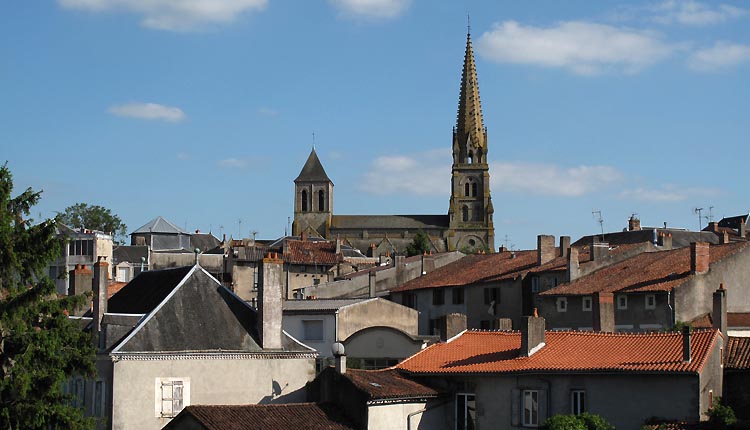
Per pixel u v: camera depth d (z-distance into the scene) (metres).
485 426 53.72
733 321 69.75
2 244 47.38
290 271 130.88
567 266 82.44
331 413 50.97
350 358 71.00
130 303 59.06
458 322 60.47
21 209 49.34
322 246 139.88
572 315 77.56
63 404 48.19
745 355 53.69
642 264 79.75
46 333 47.38
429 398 53.44
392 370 56.72
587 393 50.75
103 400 52.41
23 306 47.00
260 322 56.12
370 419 50.38
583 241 125.88
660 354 50.88
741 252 73.88
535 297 83.19
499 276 89.81
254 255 130.50
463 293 91.56
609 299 68.25
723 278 72.81
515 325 86.12
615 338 54.12
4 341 47.22
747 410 51.28
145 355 52.16
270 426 47.91
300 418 49.72
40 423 45.78
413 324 78.69
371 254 192.00
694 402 47.97
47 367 47.31
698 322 69.56
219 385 54.09
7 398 46.56
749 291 73.75
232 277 120.50
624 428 49.53
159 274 60.09
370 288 96.69
